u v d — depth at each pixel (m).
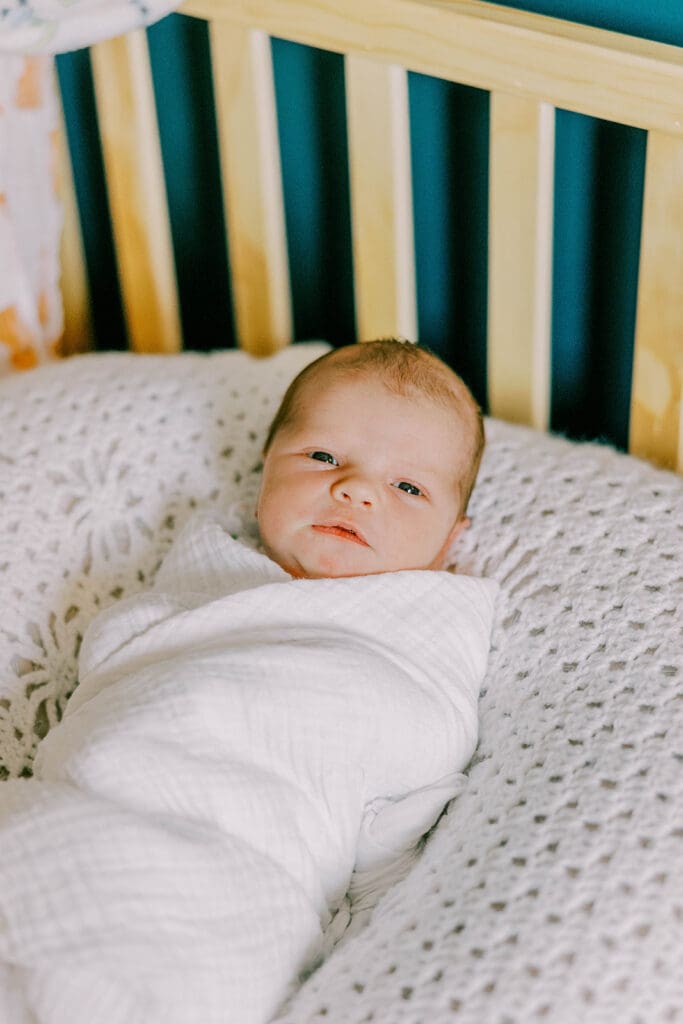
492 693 0.99
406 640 0.95
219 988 0.76
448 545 1.08
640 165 1.13
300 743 0.86
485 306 1.31
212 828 0.81
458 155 1.23
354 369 1.04
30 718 1.03
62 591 1.09
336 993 0.79
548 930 0.78
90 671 0.95
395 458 1.01
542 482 1.09
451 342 1.36
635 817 0.84
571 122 1.14
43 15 1.10
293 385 1.09
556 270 1.24
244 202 1.25
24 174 1.24
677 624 0.95
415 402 1.02
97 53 1.22
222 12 1.14
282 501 1.02
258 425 1.21
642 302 1.06
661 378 1.09
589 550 1.03
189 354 1.30
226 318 1.52
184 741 0.83
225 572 1.02
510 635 1.00
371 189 1.16
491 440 1.15
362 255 1.21
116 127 1.26
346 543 0.99
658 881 0.80
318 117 1.30
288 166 1.35
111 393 1.21
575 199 1.19
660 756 0.87
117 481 1.15
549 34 0.98
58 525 1.11
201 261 1.49
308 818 0.85
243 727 0.85
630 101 0.97
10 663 1.04
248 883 0.79
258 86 1.17
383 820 0.90
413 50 1.05
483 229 1.26
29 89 1.20
